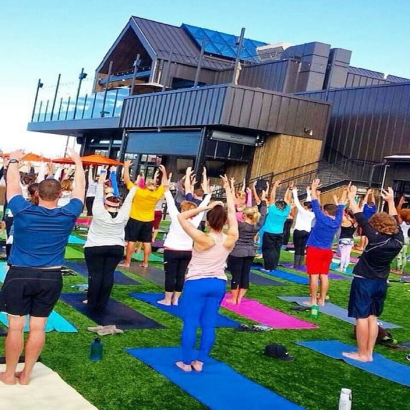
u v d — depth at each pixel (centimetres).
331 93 3300
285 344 780
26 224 502
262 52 4303
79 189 539
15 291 504
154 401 537
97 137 4656
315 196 998
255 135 2978
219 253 616
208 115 2881
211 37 4275
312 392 607
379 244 702
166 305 908
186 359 625
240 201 1159
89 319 777
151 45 3997
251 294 1098
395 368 718
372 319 734
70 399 512
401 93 2898
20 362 579
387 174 2756
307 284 1279
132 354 657
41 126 4831
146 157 3538
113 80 4581
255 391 589
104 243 824
